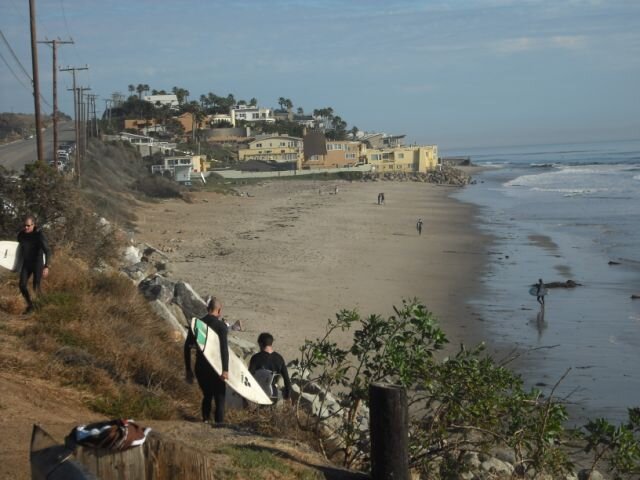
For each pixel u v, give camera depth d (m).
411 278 31.16
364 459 8.24
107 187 58.59
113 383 9.23
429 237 45.31
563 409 8.40
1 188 17.19
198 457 5.09
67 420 7.55
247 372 8.71
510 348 20.52
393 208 65.75
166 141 118.75
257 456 6.66
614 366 18.67
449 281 30.69
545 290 25.19
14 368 8.93
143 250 24.84
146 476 5.00
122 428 4.96
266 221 53.25
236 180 100.25
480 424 8.30
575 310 25.38
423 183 103.69
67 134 107.31
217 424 7.94
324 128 172.38
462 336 21.92
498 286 29.72
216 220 53.06
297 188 90.19
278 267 32.47
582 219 54.09
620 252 38.56
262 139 116.56
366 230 48.59
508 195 79.62
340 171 109.56
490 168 157.38
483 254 38.34
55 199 17.27
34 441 4.80
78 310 11.83
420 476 8.00
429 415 9.32
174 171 86.12
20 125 130.75
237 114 161.62
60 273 13.78
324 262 34.41
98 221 18.70
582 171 126.06
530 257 37.38
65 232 17.20
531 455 8.44
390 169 118.00
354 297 26.78
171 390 10.12
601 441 8.38
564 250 39.66
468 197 78.62
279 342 19.53
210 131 133.25
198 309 15.96
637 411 8.54
